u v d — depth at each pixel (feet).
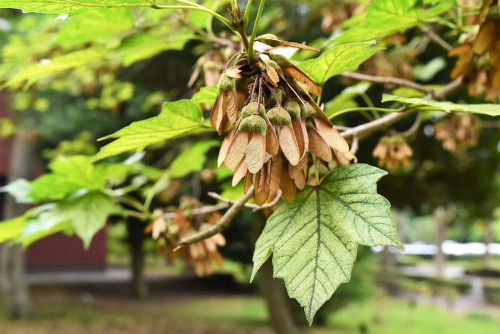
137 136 4.23
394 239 3.05
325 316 44.27
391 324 48.73
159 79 32.48
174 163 8.78
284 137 3.08
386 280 78.28
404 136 7.02
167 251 6.20
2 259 45.52
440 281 87.71
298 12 20.39
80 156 6.55
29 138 37.40
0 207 66.13
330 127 3.22
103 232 81.46
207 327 44.19
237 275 77.00
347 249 3.10
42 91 35.63
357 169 3.47
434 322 50.60
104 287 67.46
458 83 5.74
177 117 4.10
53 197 7.23
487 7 4.69
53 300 56.18
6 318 44.37
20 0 3.19
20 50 17.99
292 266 3.14
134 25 7.11
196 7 3.37
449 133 9.35
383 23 5.75
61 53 16.75
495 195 37.42
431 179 31.89
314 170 3.76
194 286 72.49
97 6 3.34
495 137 26.40
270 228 3.42
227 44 5.87
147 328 43.27
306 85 3.34
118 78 31.17
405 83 6.12
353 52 4.06
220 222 4.01
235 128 3.22
